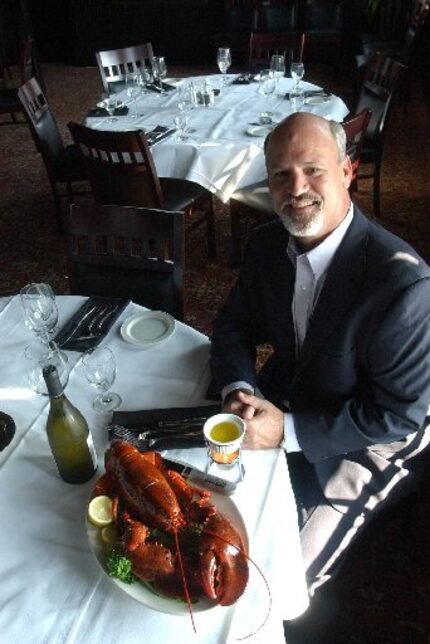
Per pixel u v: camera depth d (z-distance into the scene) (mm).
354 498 1300
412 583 1570
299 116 1224
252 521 958
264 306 1438
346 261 1218
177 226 1609
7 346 1403
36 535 965
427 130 4531
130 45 6500
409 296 1135
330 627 1349
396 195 3631
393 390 1192
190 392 1251
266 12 5590
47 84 6215
